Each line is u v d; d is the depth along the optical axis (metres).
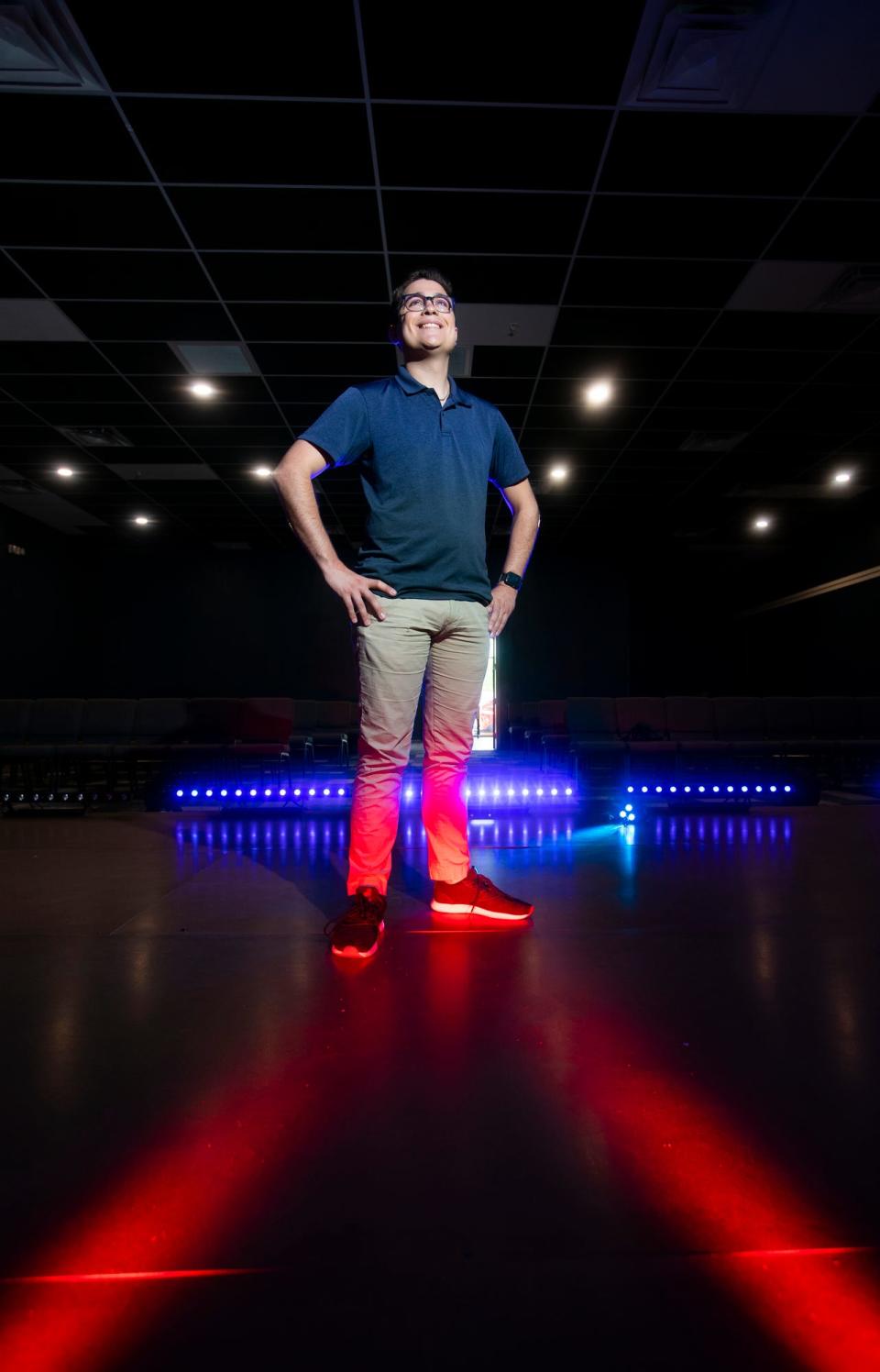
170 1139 0.84
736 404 7.00
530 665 12.71
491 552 12.48
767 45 3.15
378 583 1.72
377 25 3.06
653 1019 1.18
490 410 1.93
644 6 2.99
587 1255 0.65
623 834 3.30
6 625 10.23
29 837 3.35
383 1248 0.66
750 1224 0.69
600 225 4.31
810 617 11.49
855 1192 0.73
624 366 6.20
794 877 2.30
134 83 3.32
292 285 4.98
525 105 3.44
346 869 2.49
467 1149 0.81
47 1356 0.55
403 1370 0.53
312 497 1.69
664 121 3.54
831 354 5.97
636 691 13.10
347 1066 1.02
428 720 1.87
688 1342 0.56
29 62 3.20
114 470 8.80
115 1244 0.66
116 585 12.33
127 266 4.75
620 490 9.62
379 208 4.16
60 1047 1.08
